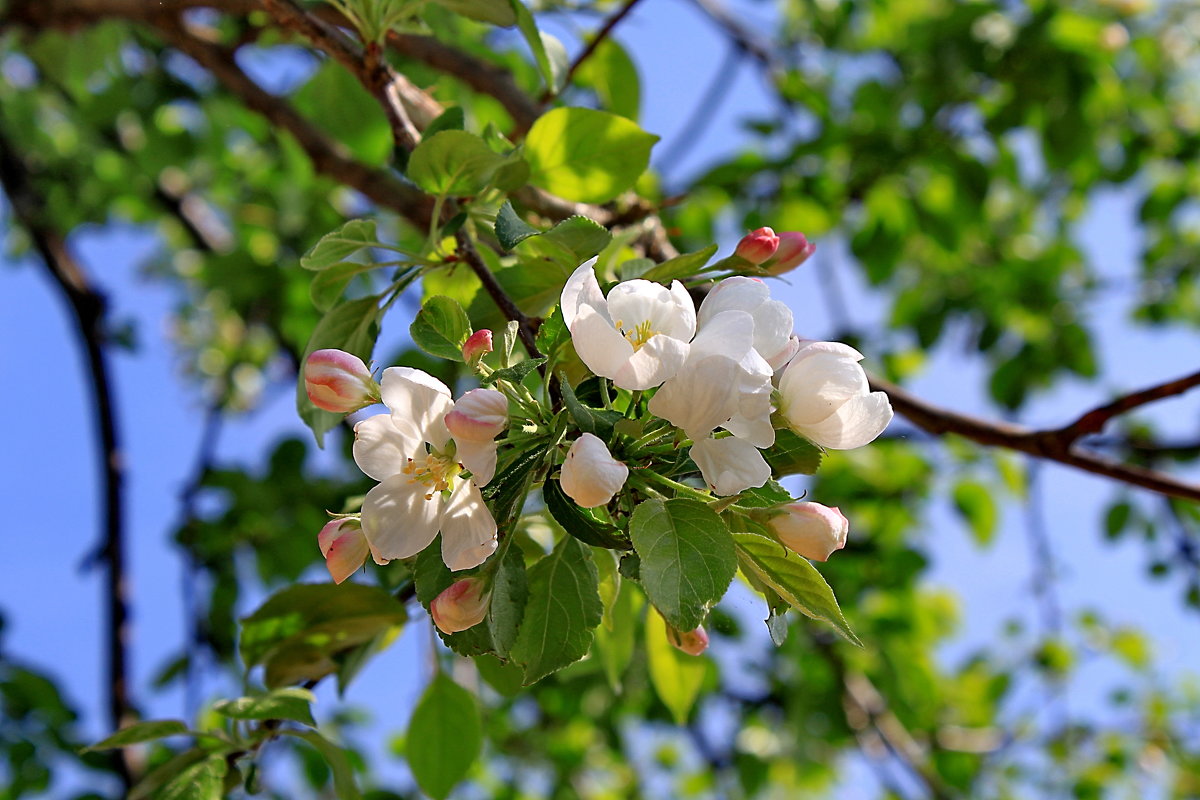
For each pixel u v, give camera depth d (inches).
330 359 60.4
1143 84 202.8
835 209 173.8
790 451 61.1
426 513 55.1
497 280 76.7
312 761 183.8
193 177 249.8
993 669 269.3
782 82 179.8
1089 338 222.2
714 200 185.6
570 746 267.0
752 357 53.2
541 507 84.3
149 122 221.6
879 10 193.8
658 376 52.2
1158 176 233.0
